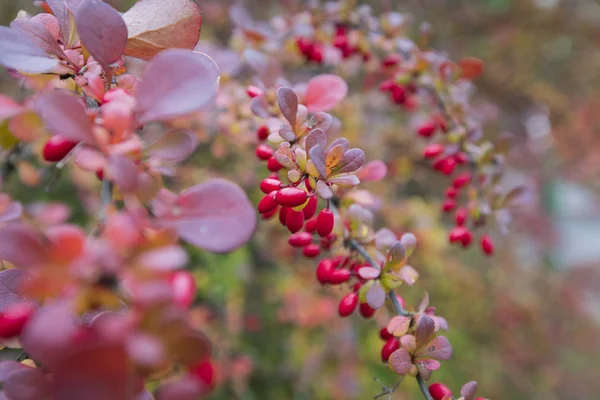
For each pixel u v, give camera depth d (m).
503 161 0.35
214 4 0.74
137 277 0.18
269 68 0.36
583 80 1.36
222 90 0.38
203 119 0.42
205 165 0.62
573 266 1.66
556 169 1.48
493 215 0.35
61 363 0.15
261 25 0.43
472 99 1.11
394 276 0.27
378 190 0.68
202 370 0.19
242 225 0.20
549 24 1.17
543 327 1.22
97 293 0.18
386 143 0.72
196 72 0.21
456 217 0.35
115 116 0.20
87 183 0.55
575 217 2.64
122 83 0.24
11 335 0.20
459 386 0.96
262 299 0.79
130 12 0.24
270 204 0.26
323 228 0.26
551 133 1.36
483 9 1.13
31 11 0.72
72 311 0.18
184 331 0.17
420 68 0.38
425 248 0.69
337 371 0.75
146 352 0.16
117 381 0.16
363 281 0.28
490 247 0.35
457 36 1.17
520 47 1.19
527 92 1.19
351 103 0.61
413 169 0.77
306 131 0.28
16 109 0.22
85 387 0.15
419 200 0.76
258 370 0.76
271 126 0.30
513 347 1.15
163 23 0.24
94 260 0.18
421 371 0.26
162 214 0.20
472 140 0.36
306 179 0.26
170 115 0.20
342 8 0.41
